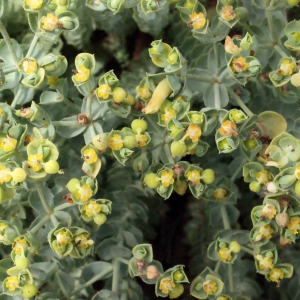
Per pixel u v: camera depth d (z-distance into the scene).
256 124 0.22
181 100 0.22
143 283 0.27
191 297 0.27
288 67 0.22
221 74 0.22
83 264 0.25
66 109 0.24
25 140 0.22
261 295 0.26
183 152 0.21
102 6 0.23
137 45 0.28
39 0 0.21
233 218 0.24
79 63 0.22
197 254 0.27
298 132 0.23
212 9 0.27
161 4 0.22
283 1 0.22
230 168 0.24
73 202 0.22
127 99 0.22
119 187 0.25
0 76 0.22
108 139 0.21
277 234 0.25
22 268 0.21
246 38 0.21
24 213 0.23
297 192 0.21
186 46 0.26
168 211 0.28
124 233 0.24
